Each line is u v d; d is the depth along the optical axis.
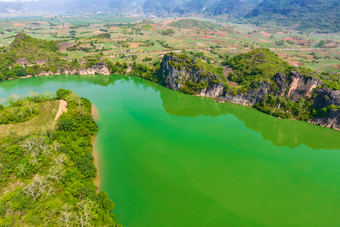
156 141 103.12
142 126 116.19
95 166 84.31
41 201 60.22
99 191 72.94
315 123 123.94
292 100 131.38
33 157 73.94
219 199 72.81
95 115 126.25
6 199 58.91
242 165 90.06
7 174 68.19
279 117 129.25
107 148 96.25
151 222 63.47
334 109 115.88
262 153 98.94
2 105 119.88
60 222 54.03
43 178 66.56
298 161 95.06
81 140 92.31
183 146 100.31
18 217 55.59
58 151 79.56
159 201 70.69
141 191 74.19
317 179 85.06
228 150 99.38
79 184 67.62
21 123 98.94
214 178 82.00
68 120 98.12
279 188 79.25
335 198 76.38
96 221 57.84
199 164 89.06
